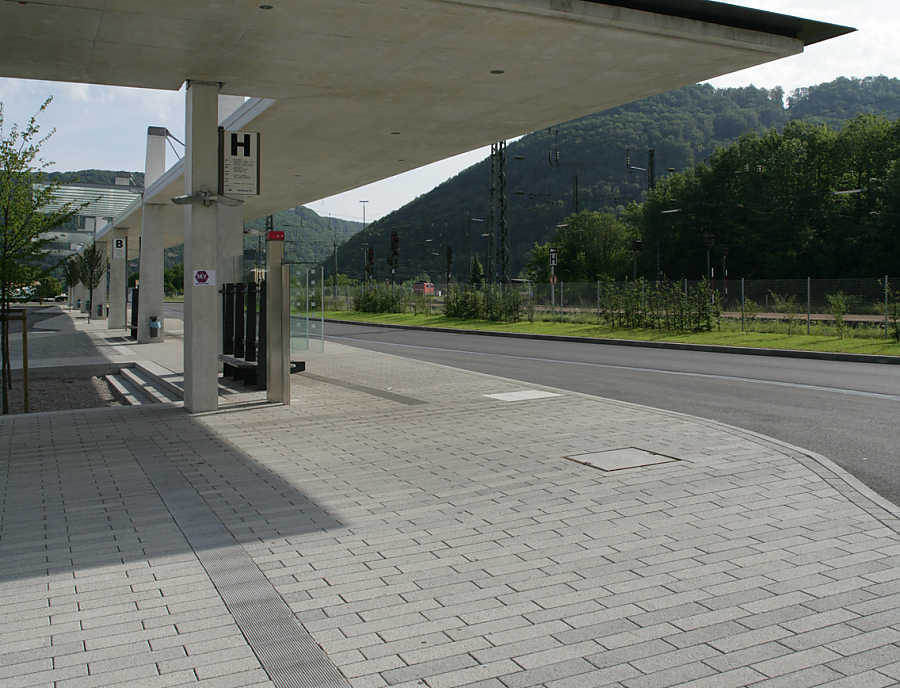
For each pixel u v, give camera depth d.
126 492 6.07
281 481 6.39
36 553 4.65
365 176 19.02
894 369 15.21
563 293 36.09
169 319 41.53
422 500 5.75
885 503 5.55
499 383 13.20
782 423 9.13
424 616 3.68
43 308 61.78
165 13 7.79
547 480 6.29
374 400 11.16
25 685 3.03
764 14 8.73
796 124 63.38
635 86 10.98
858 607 3.75
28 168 11.40
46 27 8.18
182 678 3.08
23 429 8.93
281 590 4.03
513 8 7.82
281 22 8.10
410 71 10.00
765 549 4.59
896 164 51.91
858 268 53.34
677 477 6.32
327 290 60.47
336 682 3.04
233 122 13.89
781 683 3.02
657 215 68.69
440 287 51.84
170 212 26.23
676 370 15.38
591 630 3.51
